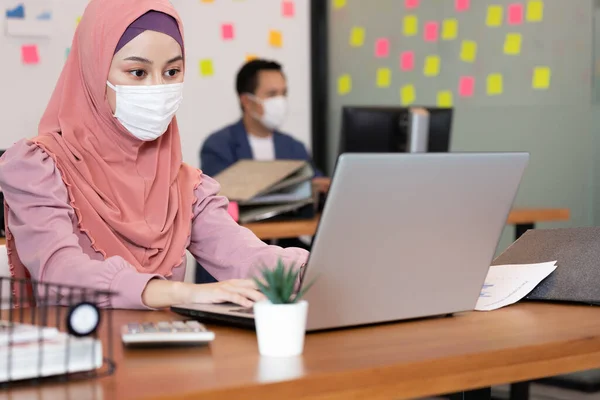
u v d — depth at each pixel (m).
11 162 1.59
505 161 1.22
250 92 4.19
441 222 1.19
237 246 1.75
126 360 0.96
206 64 4.53
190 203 1.81
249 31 4.68
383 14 4.73
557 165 3.97
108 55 1.64
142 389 0.82
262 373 0.89
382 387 0.93
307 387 0.88
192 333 1.03
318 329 1.13
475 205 1.22
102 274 1.37
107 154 1.73
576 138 3.89
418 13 4.55
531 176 4.07
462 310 1.29
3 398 0.79
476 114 4.29
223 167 4.10
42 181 1.57
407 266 1.18
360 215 1.09
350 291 1.14
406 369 0.95
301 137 4.93
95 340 0.86
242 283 1.35
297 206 2.90
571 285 1.41
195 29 4.50
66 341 0.85
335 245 1.09
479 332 1.15
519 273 1.47
